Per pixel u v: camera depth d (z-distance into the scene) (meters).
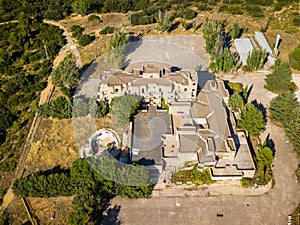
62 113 83.56
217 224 64.56
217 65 98.62
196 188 70.38
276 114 84.12
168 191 69.75
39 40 113.44
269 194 69.56
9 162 74.75
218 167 71.88
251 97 92.06
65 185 66.06
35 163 74.19
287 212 66.44
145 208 67.00
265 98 91.88
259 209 66.94
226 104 86.56
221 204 67.75
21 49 109.88
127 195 66.94
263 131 82.00
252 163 72.81
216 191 69.94
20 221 64.12
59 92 92.38
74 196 67.12
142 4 135.12
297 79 98.38
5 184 70.94
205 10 133.12
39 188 66.19
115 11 133.38
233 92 92.25
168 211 66.50
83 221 60.78
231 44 112.56
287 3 133.75
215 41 104.38
